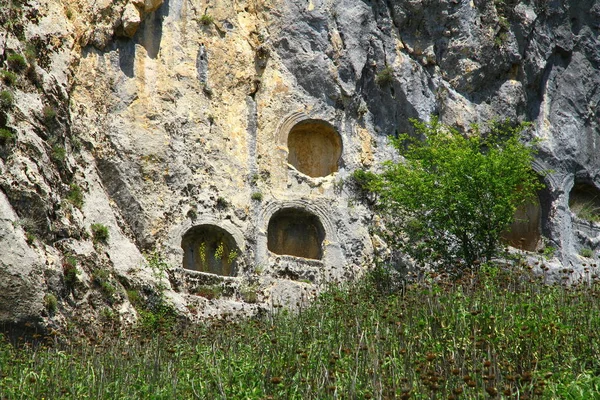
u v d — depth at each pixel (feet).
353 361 59.72
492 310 65.87
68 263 84.33
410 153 110.22
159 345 70.18
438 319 66.33
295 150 116.67
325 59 116.78
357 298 83.82
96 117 100.48
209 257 104.63
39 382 60.80
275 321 79.82
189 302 94.99
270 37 116.67
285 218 112.47
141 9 106.22
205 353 67.10
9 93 86.28
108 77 102.78
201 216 103.19
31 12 96.63
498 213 100.12
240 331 77.56
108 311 85.40
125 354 68.54
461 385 55.93
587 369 62.13
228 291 100.53
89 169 96.53
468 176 101.76
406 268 110.11
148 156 101.35
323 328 70.54
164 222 100.01
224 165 107.45
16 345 76.43
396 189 104.99
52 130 91.71
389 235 112.37
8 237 78.69
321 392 56.39
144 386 60.59
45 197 84.64
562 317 68.33
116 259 92.12
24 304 77.87
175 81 107.14
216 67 111.04
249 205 107.65
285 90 114.93
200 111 107.86
